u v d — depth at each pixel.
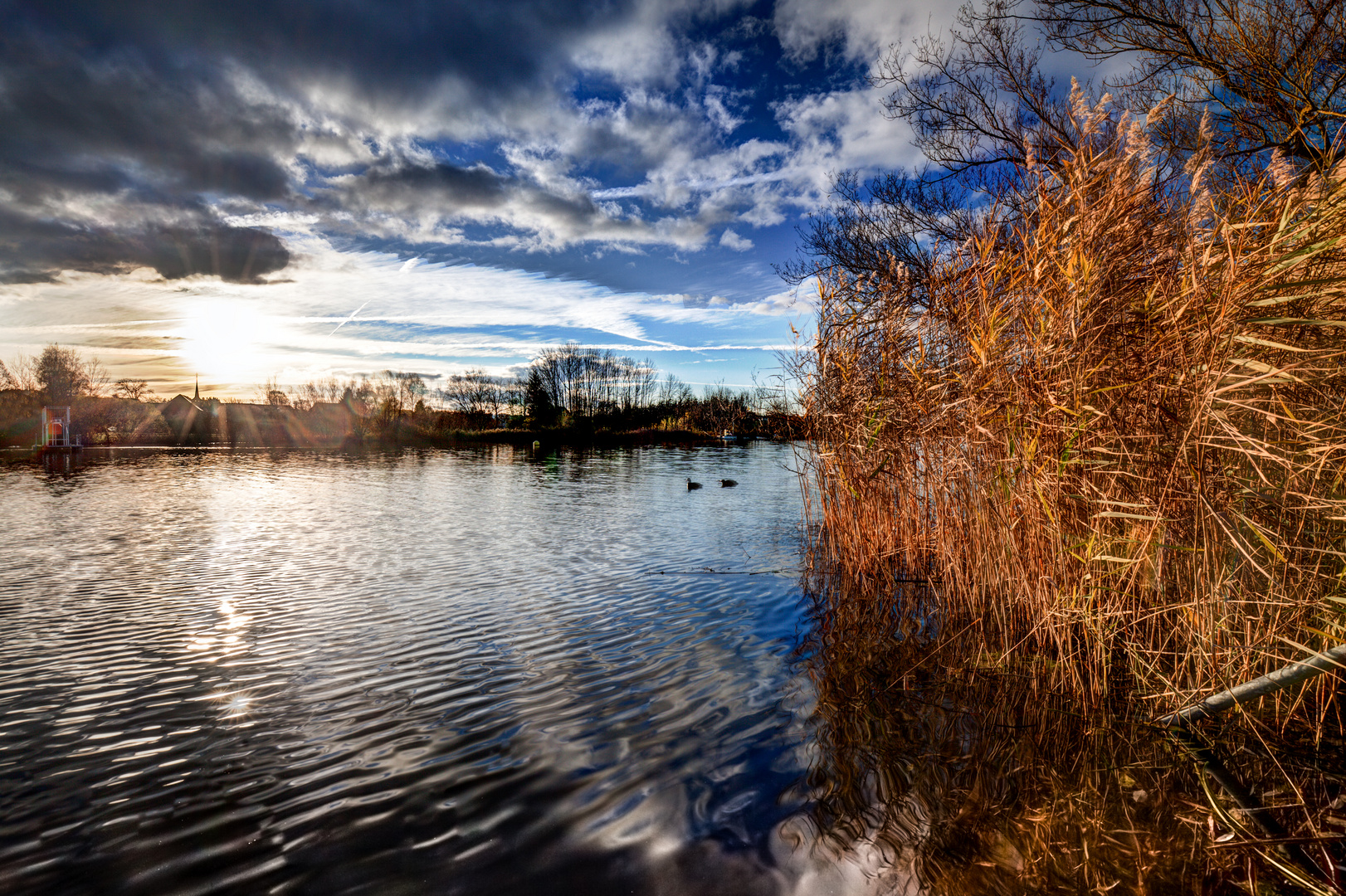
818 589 7.64
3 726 4.34
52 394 58.09
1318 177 3.56
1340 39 7.61
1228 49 8.45
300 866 2.94
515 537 11.34
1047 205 4.78
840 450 7.96
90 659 5.57
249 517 13.63
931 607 6.76
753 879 2.81
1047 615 4.82
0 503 15.51
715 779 3.62
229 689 4.92
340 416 53.09
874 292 7.19
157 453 37.56
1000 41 10.84
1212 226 4.11
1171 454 4.18
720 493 18.12
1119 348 4.53
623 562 9.31
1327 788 3.27
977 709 4.44
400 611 6.91
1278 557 3.51
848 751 3.91
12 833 3.19
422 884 2.82
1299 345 3.87
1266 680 3.46
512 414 67.44
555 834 3.16
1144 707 4.30
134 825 3.25
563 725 4.31
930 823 3.18
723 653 5.65
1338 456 3.61
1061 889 2.68
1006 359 5.21
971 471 5.80
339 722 4.39
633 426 61.38
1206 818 3.11
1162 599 4.55
